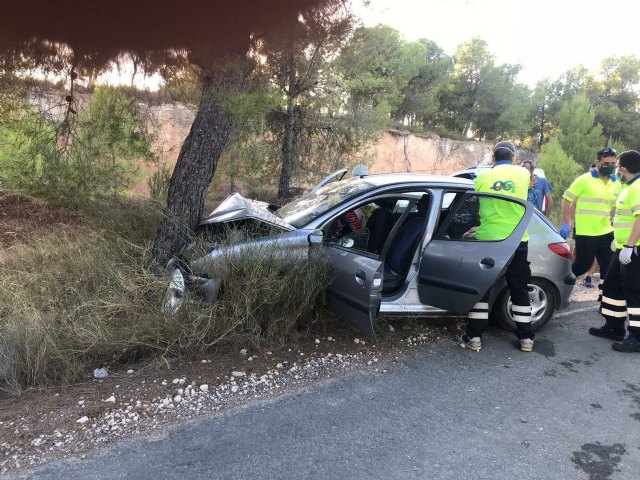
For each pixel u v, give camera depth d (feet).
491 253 12.44
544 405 10.60
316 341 13.07
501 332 15.01
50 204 21.65
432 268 13.29
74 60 12.75
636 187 13.23
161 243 15.53
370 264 11.94
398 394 10.80
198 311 12.11
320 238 12.85
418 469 8.21
